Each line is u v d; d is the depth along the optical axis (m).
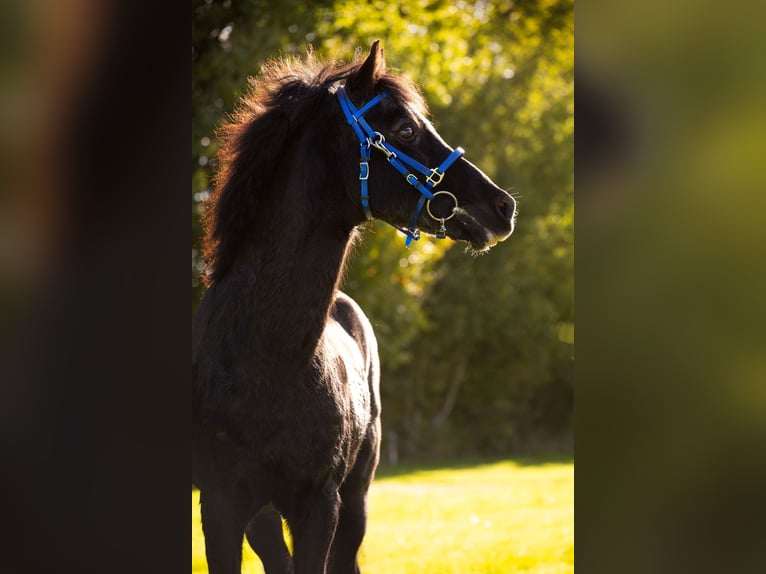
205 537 2.71
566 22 14.57
